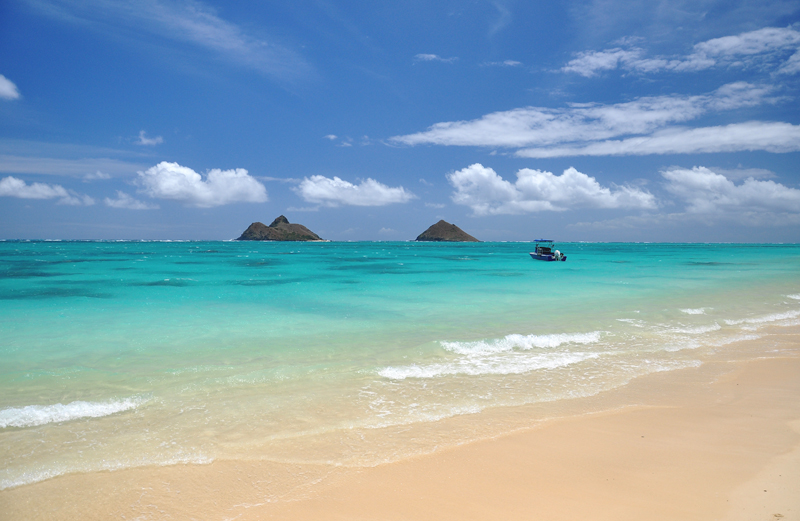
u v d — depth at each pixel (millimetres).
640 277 30359
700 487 4668
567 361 9812
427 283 26656
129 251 83188
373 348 10930
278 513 4301
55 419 6504
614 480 4859
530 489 4699
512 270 38375
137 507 4406
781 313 16188
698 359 10031
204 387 7984
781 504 4297
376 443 5789
